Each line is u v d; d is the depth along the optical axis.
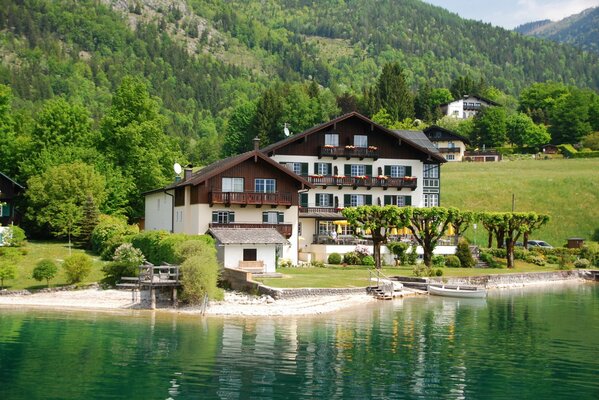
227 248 58.53
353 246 74.75
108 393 28.09
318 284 54.38
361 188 82.25
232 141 171.38
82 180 74.88
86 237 71.44
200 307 47.62
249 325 42.09
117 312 46.22
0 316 44.31
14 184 75.50
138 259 55.31
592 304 55.69
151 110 89.31
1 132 84.50
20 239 66.50
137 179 87.62
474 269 74.44
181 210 71.06
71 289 53.06
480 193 113.81
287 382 29.97
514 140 181.25
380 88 188.12
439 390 29.34
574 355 36.19
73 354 34.19
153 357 33.75
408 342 38.50
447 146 153.25
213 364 32.62
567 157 155.88
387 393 28.77
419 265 65.69
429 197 86.00
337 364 33.12
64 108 85.81
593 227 104.44
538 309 52.47
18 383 29.28
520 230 78.44
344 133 82.12
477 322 45.66
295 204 68.31
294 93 169.25
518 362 34.44
